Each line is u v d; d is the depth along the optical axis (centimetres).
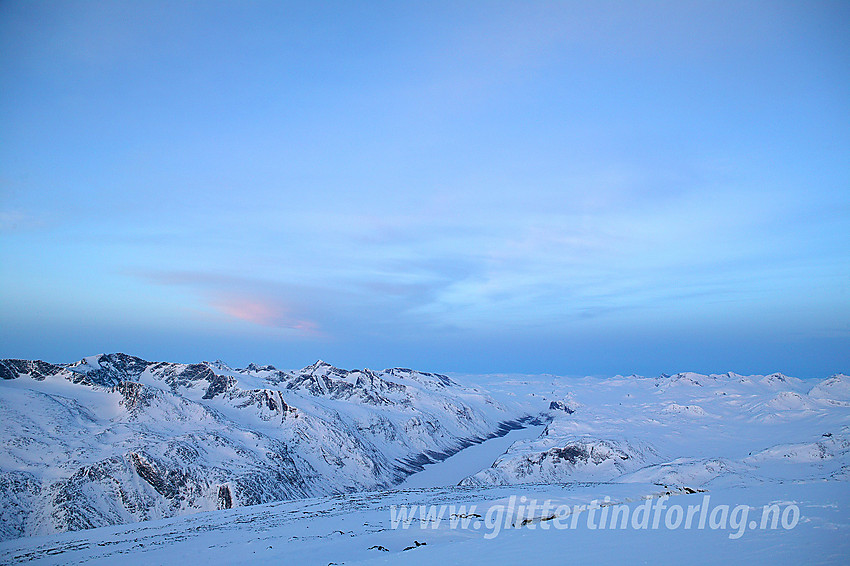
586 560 2414
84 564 5188
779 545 2394
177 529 7612
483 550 3017
